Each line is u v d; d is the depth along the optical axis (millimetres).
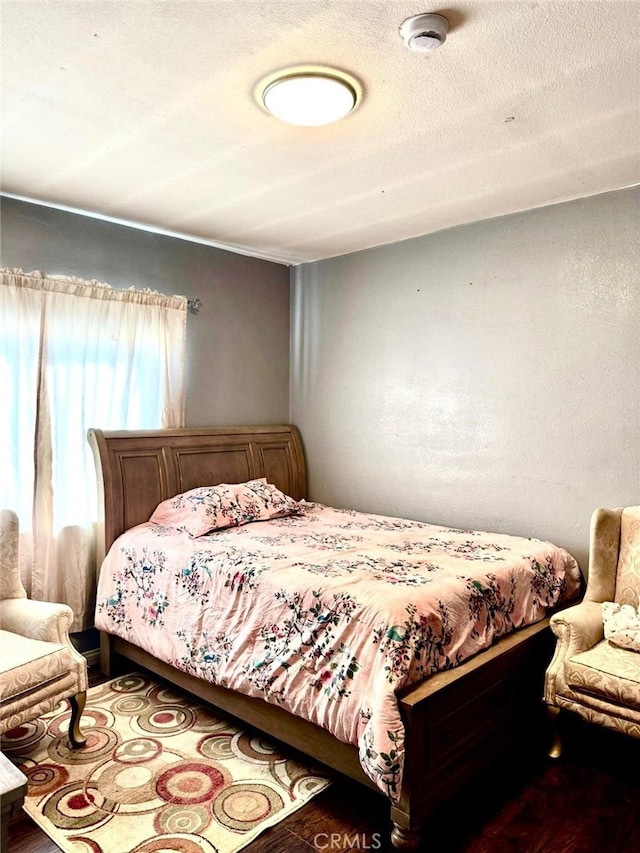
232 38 1688
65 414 3131
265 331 4285
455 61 1788
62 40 1699
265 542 2883
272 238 3738
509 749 2330
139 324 3449
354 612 2045
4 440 2912
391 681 1832
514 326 3225
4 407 2906
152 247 3590
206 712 2746
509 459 3258
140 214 3283
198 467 3623
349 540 2967
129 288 3395
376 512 3920
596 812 2080
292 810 2057
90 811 2029
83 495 3189
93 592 3256
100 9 1559
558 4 1520
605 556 2664
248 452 3957
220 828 1956
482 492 3373
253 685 2248
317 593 2180
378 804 2107
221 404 4004
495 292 3301
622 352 2836
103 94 2012
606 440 2896
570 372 3014
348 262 4062
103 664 3146
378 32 1649
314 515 3697
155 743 2467
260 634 2305
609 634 2365
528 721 2459
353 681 1948
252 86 1954
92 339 3232
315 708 2033
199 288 3852
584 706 2229
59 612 2375
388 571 2377
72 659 2336
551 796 2172
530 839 1940
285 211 3223
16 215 3010
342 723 1939
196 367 3850
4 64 1827
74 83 1940
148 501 3328
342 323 4105
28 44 1721
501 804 2123
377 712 1802
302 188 2885
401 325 3756
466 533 3201
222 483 3752
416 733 1811
